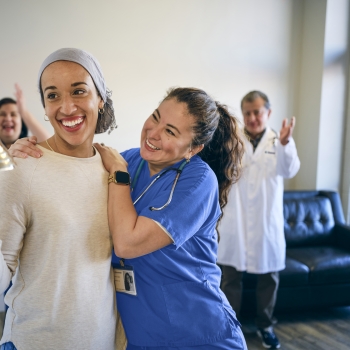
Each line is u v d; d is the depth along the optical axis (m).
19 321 0.99
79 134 1.01
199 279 1.20
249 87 3.79
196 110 1.13
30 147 0.99
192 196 1.12
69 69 0.98
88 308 1.00
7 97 2.91
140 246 1.04
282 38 3.88
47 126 3.04
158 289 1.14
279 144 2.57
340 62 3.82
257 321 2.65
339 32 3.77
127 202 1.07
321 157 3.88
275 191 2.63
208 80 3.60
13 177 0.92
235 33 3.66
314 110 3.89
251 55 3.76
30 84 2.96
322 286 2.94
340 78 3.84
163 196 1.12
